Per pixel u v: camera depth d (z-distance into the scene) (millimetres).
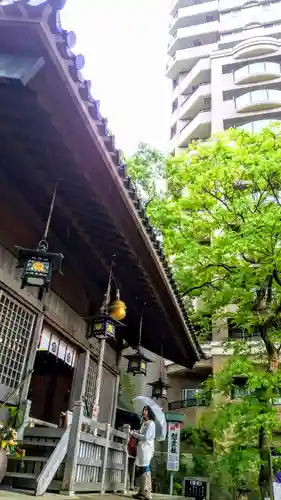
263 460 11422
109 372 11766
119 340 12453
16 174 6527
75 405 6527
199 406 23875
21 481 5742
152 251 7375
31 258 5973
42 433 6953
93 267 9133
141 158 16859
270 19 38406
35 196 6941
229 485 17750
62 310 8688
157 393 12180
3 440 5688
